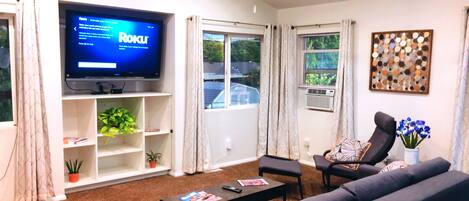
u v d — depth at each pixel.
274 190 3.51
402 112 4.67
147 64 4.91
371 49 4.90
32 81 3.75
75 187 4.31
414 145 4.06
